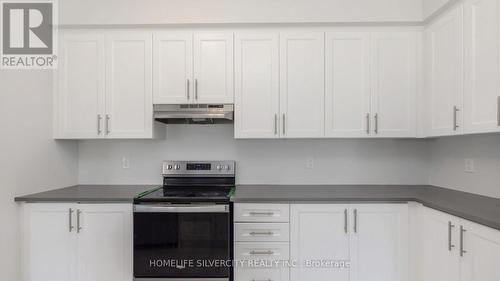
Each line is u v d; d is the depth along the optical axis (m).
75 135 2.68
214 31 2.65
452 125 2.16
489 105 1.81
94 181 3.02
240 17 2.58
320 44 2.63
